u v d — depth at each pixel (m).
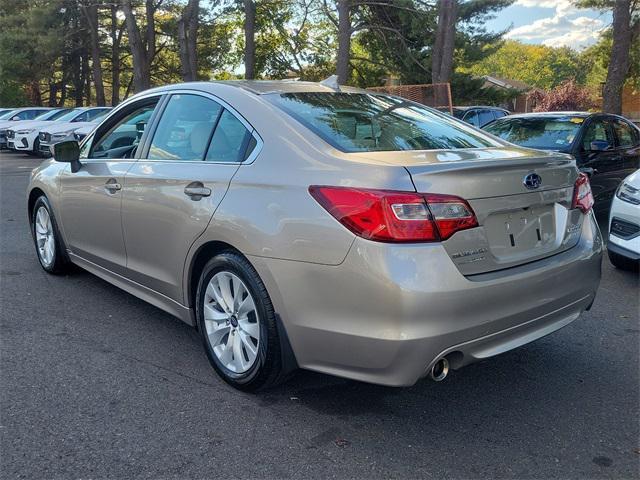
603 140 7.62
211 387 3.42
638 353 4.00
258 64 36.12
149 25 32.62
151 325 4.35
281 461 2.73
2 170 15.06
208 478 2.60
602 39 27.83
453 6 21.48
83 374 3.55
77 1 33.03
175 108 3.97
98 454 2.75
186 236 3.47
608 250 5.86
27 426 2.97
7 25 34.03
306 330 2.86
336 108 3.57
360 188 2.70
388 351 2.62
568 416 3.18
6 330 4.20
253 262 3.03
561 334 4.33
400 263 2.59
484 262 2.79
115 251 4.30
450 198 2.69
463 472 2.68
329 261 2.74
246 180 3.17
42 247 5.54
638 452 2.85
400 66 27.52
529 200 3.01
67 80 42.66
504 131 8.30
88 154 4.78
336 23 28.14
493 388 3.50
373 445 2.88
